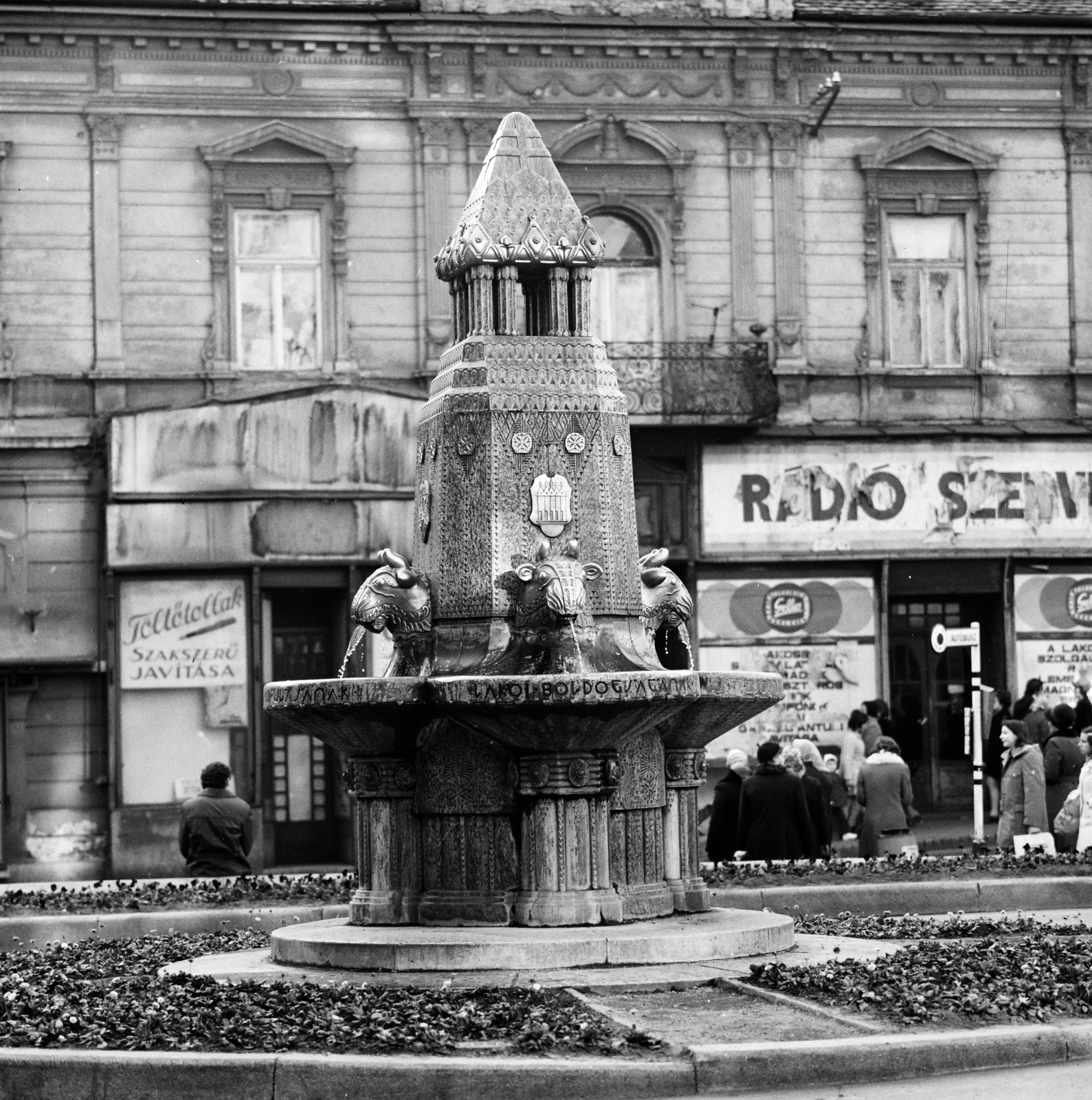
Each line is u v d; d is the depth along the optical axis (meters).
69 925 19.84
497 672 15.83
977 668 28.80
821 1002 13.52
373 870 16.06
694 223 40.34
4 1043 12.38
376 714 15.59
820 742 39.84
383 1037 12.26
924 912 20.70
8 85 38.12
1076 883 21.03
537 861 15.47
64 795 37.22
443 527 16.41
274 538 37.19
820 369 40.56
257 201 38.84
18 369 37.97
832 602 39.97
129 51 38.44
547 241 16.56
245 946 18.12
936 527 40.31
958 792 40.72
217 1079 11.66
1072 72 41.41
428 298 39.22
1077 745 28.16
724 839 25.55
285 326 38.97
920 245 41.22
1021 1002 13.33
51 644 37.44
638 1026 12.80
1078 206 41.47
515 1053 12.11
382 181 39.25
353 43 39.06
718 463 39.75
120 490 36.78
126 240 38.41
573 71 39.88
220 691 37.16
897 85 41.00
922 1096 11.66
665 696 15.26
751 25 40.06
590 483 16.42
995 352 41.19
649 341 39.91
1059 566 40.69
